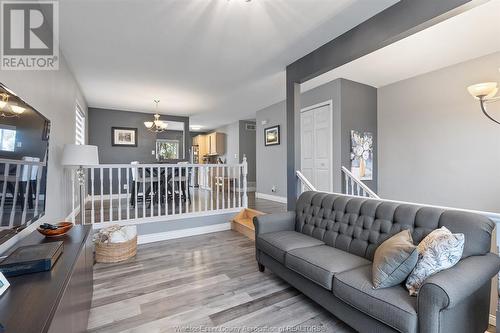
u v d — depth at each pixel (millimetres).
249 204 5426
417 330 1268
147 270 2695
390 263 1499
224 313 1936
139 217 3854
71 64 3562
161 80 4297
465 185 3590
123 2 2188
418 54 3346
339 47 2840
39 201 1875
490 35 2846
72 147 2705
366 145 4562
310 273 1868
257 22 2557
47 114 2523
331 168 4410
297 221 2824
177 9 2312
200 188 6648
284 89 4855
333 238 2318
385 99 4645
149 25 2578
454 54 3352
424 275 1414
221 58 3412
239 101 5805
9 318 869
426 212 1830
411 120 4242
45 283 1119
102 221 3453
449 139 3756
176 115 7488
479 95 2428
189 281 2449
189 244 3562
